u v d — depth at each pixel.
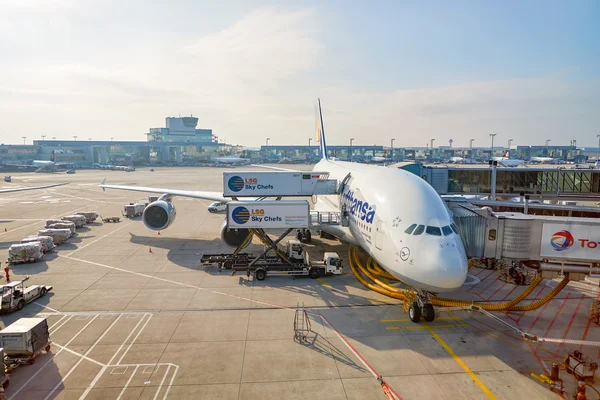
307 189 28.45
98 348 15.45
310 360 14.55
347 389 12.77
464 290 22.23
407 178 20.94
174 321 17.89
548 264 19.28
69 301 20.20
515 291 22.05
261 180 28.47
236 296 20.95
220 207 50.75
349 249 29.77
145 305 19.72
